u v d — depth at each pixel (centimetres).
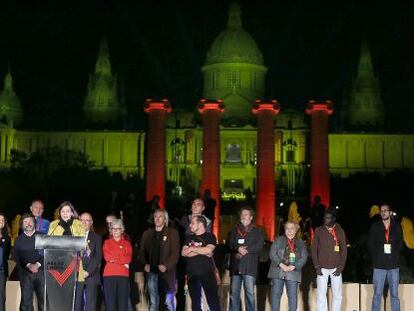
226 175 17550
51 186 12712
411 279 3397
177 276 3005
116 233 2659
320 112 7500
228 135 17588
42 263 2675
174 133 17338
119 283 2641
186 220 2983
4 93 18950
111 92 18800
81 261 2597
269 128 7419
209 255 2622
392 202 12050
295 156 17462
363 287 3122
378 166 17838
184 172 17212
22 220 2684
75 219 2591
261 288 3175
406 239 3466
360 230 7575
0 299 2698
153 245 2712
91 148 17938
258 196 7375
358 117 18512
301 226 7100
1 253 2694
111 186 13112
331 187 12675
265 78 18550
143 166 17712
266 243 5675
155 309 2742
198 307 2597
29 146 17875
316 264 2773
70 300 2314
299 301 3194
